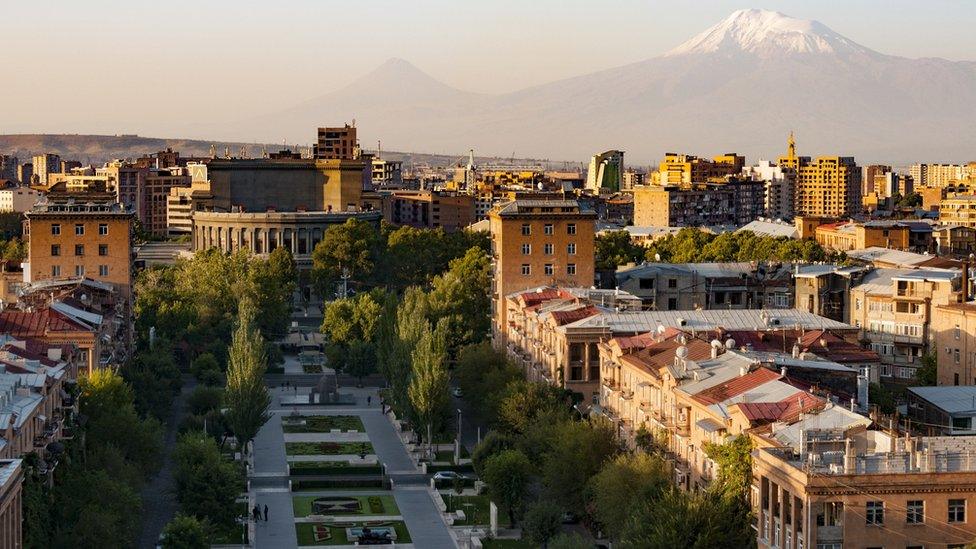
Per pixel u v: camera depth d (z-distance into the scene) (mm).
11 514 190000
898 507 177125
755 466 196375
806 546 177250
